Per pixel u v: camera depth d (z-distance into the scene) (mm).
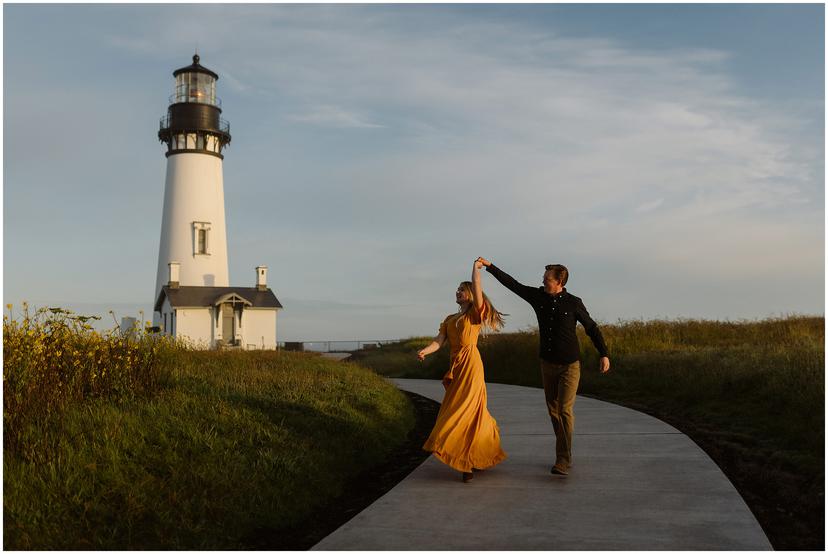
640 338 19125
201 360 13281
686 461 6750
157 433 6156
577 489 5777
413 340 41125
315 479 6020
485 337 22141
